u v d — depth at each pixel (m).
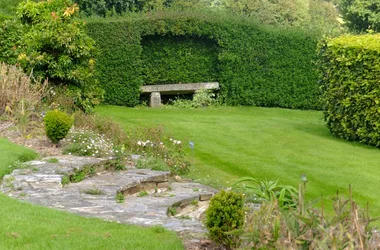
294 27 21.03
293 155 11.87
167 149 10.78
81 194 7.45
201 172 10.51
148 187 8.70
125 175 8.83
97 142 10.01
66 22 13.76
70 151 9.54
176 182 9.60
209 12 20.73
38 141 10.12
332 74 14.31
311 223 4.28
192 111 19.02
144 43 20.30
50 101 12.81
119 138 11.16
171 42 20.47
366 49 13.10
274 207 4.76
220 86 20.59
